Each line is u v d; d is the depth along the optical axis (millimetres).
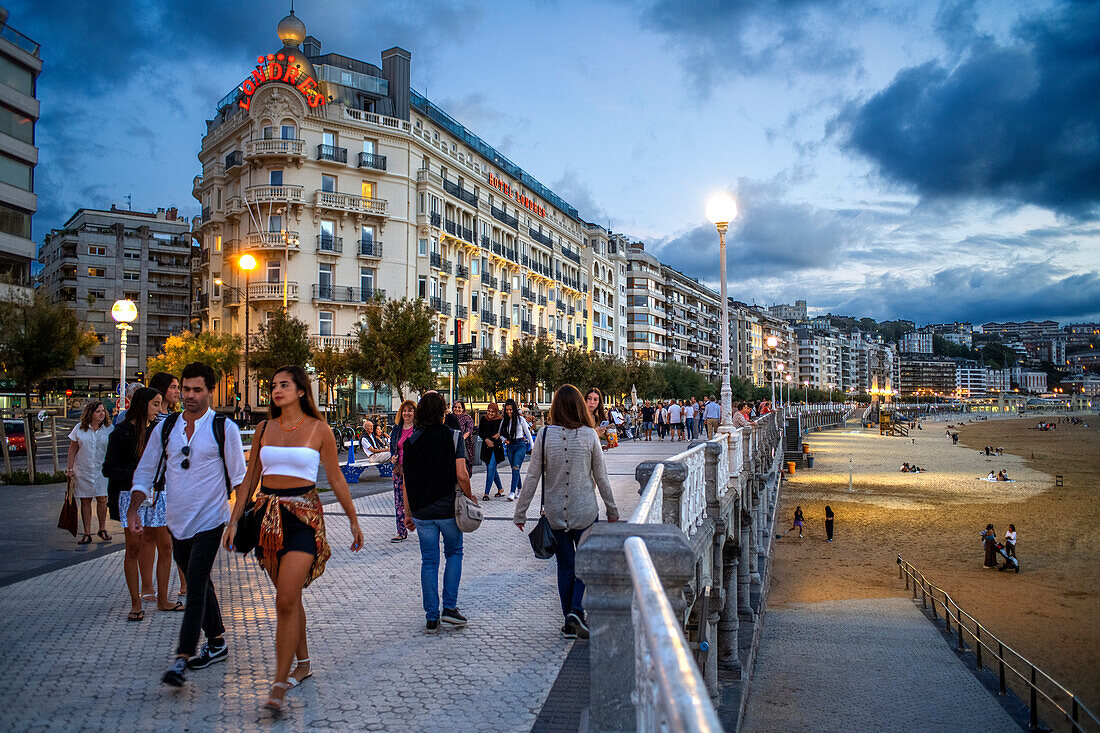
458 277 51031
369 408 42719
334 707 4145
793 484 49188
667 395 85688
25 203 34406
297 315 42469
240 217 44844
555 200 70750
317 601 6531
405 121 46438
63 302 25703
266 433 4492
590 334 76500
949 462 65062
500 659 4996
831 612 21141
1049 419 183875
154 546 6352
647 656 1924
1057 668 16922
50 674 4602
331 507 12250
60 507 12320
